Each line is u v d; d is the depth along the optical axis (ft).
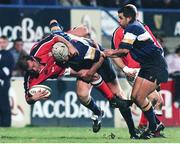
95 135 135.74
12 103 166.81
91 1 187.83
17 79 167.32
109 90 123.44
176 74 175.42
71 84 169.89
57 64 116.98
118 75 169.89
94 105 123.95
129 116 121.19
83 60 117.08
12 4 176.45
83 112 170.19
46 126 168.66
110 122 170.60
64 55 115.03
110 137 124.16
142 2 188.96
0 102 163.73
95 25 175.11
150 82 117.70
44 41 116.67
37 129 156.66
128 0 185.47
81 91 122.62
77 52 115.34
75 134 139.13
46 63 116.88
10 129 155.74
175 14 179.42
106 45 175.83
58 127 166.09
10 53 163.43
